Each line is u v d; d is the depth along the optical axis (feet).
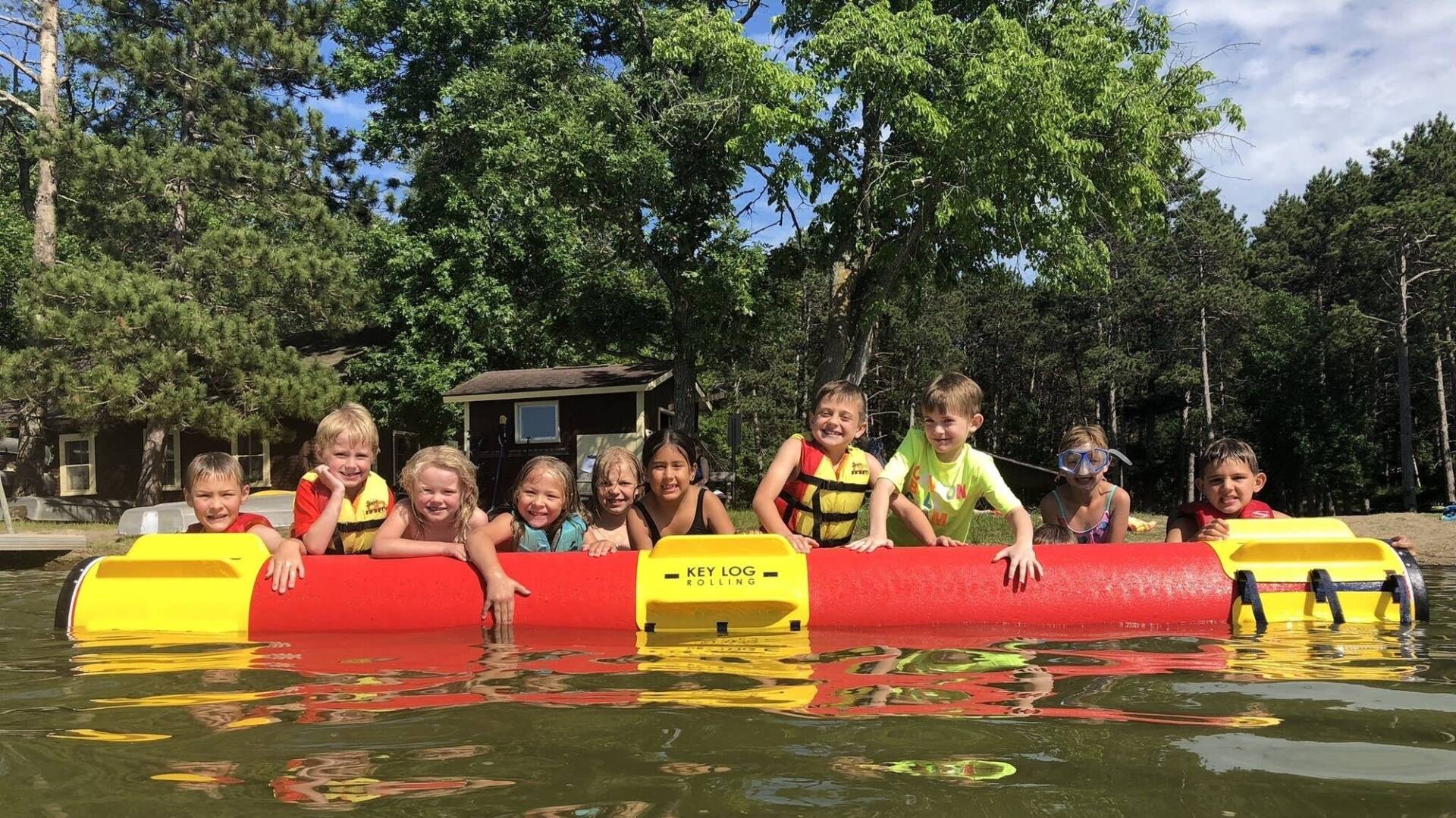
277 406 56.75
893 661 9.23
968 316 139.33
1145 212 53.36
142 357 54.49
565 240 66.85
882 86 49.90
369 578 11.90
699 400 73.41
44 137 60.44
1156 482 136.46
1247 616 11.23
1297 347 114.73
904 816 4.95
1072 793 5.31
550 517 13.70
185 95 69.15
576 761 5.95
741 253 57.41
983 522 38.45
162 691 8.23
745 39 50.88
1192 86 51.01
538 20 67.87
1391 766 5.81
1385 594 11.38
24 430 68.64
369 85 73.72
